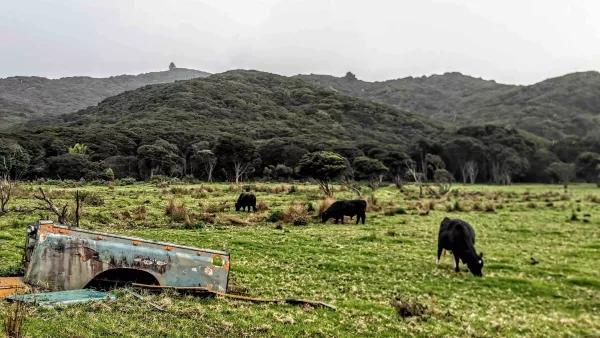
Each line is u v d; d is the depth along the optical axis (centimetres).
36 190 3572
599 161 11206
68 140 8862
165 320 740
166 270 905
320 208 2781
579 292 1212
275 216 2530
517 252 1742
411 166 9300
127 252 890
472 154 11062
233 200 3553
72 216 2000
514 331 891
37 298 762
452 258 1579
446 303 1066
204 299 895
